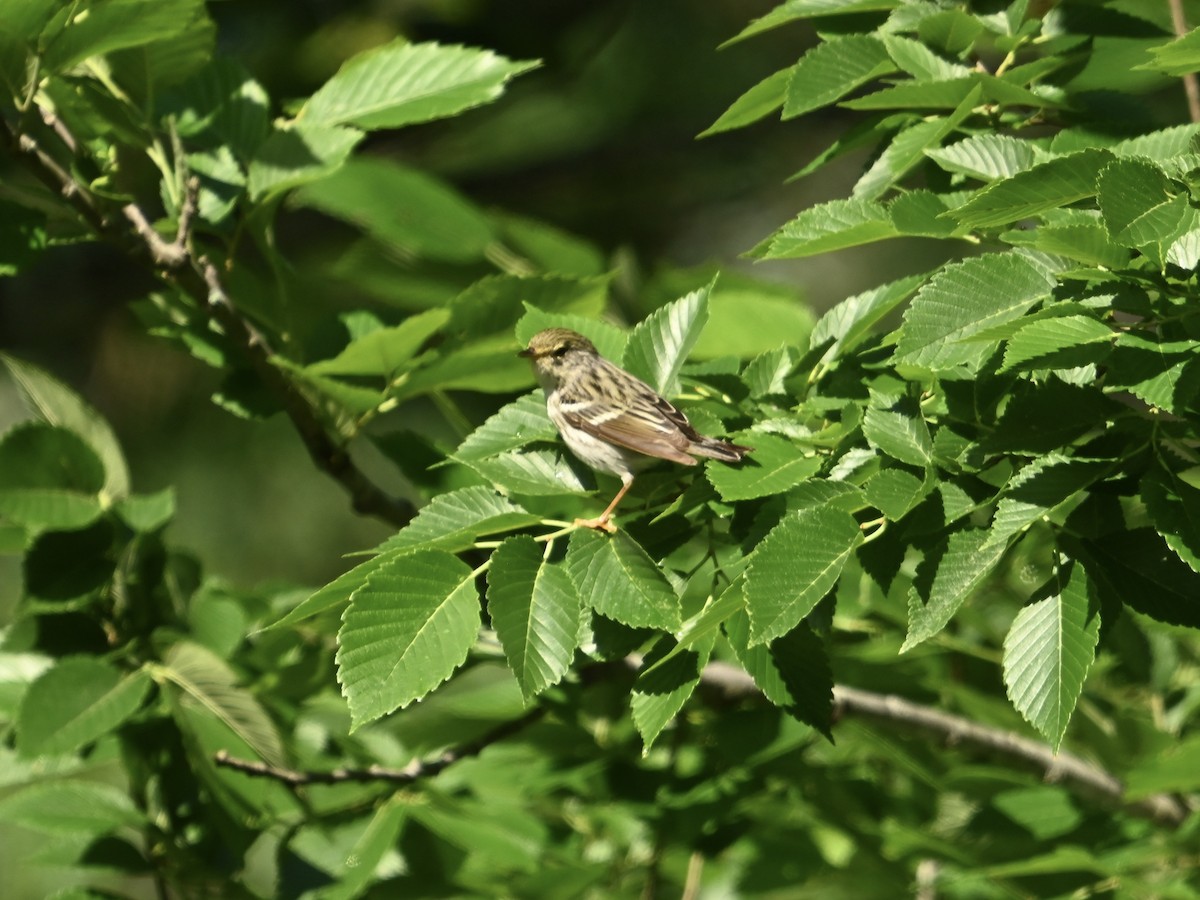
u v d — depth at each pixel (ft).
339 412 34.68
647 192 74.49
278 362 33.06
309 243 66.03
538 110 74.74
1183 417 23.21
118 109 33.86
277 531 65.87
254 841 32.55
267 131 35.27
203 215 33.88
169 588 36.11
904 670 37.32
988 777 34.17
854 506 24.22
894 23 30.78
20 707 30.53
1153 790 30.73
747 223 77.66
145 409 65.87
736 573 24.39
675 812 34.09
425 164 72.69
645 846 36.06
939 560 23.75
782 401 28.48
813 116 75.31
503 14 64.80
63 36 29.78
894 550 24.97
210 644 34.83
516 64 35.12
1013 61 31.40
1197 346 21.94
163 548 34.96
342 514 66.59
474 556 27.48
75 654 33.58
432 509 25.88
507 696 37.04
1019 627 23.29
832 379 27.61
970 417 24.66
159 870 32.91
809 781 35.24
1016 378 24.66
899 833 33.60
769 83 30.63
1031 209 23.72
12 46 29.78
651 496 27.96
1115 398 24.25
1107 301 22.79
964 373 25.04
